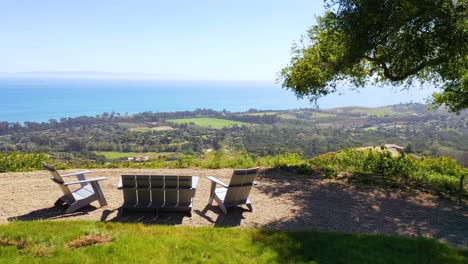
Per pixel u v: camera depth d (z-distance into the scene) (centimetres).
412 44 891
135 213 664
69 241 495
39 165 1160
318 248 494
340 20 905
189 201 671
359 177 954
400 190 859
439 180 970
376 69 1120
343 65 991
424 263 461
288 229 597
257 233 546
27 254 451
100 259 445
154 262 443
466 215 699
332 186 882
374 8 840
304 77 1058
